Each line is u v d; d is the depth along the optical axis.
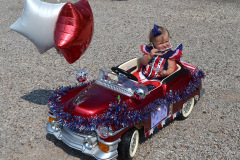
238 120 5.34
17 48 8.73
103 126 3.87
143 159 4.43
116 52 8.35
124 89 4.41
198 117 5.48
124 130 4.07
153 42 4.93
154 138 4.91
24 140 4.87
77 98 4.32
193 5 12.26
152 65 5.05
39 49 4.75
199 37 9.27
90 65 7.57
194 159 4.40
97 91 4.45
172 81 4.84
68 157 4.49
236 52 8.21
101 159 3.95
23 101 5.99
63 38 4.04
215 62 7.64
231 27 9.99
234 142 4.77
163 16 11.15
